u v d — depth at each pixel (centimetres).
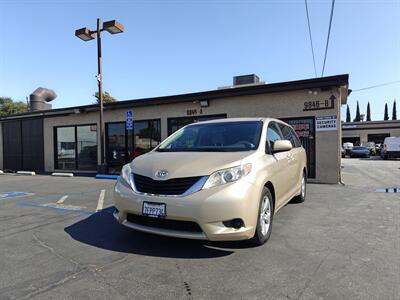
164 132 1419
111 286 317
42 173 1694
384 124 4841
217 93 1253
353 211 639
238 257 391
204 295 299
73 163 1728
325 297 293
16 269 361
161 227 390
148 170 407
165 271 352
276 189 480
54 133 1791
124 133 1544
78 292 305
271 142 510
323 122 1086
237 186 376
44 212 655
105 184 1146
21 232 508
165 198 375
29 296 298
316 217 589
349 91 1209
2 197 855
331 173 1076
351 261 377
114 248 427
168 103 1397
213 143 493
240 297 294
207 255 398
